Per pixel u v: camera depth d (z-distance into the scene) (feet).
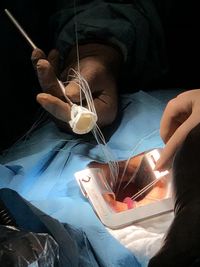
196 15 4.83
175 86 4.91
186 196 1.46
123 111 4.02
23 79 4.49
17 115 4.46
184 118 2.93
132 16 4.29
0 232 2.24
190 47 4.97
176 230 1.39
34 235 2.22
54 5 4.71
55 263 2.26
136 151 3.52
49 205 2.96
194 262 1.32
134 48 4.32
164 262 1.34
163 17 4.80
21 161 3.41
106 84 3.68
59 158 3.50
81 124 2.91
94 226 2.71
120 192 3.22
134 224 2.74
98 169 3.10
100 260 2.53
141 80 4.65
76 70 3.65
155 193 2.92
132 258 2.51
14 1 4.23
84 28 4.15
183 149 1.57
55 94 3.14
